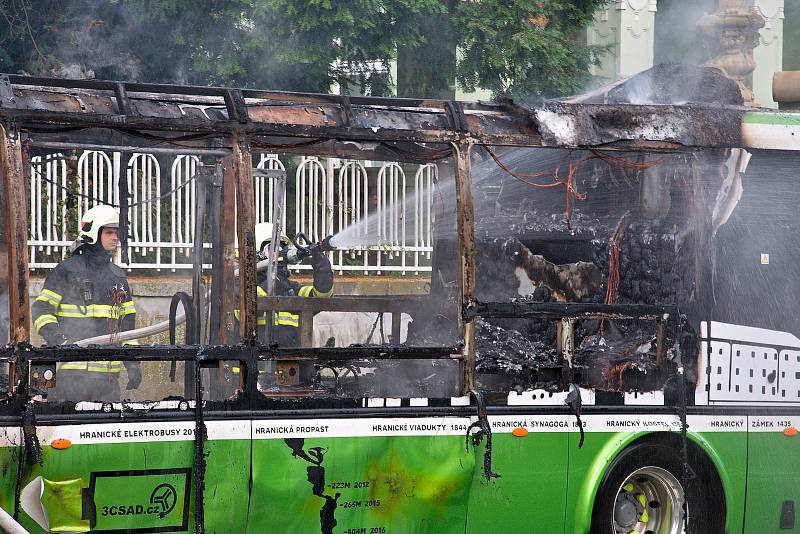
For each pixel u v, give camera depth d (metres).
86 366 9.82
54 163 13.88
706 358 9.41
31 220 13.83
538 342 9.97
